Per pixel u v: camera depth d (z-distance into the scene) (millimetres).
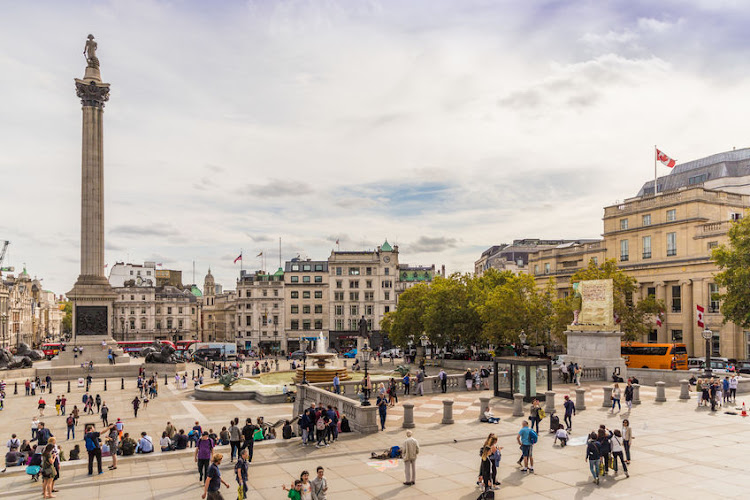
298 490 17312
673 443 27172
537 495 19953
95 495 20922
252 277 142625
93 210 89938
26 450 29422
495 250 171500
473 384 47312
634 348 60625
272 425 36031
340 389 41906
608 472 22594
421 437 29219
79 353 85625
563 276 97938
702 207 73438
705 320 70562
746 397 41938
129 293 147375
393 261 139500
